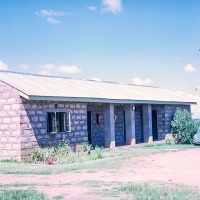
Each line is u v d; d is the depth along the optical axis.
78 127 19.52
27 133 16.23
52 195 8.12
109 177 10.81
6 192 8.36
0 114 16.42
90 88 22.89
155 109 27.95
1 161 15.87
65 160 15.52
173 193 7.90
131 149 20.17
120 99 21.95
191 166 12.67
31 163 15.27
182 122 23.89
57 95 17.30
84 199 7.59
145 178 10.40
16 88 15.96
